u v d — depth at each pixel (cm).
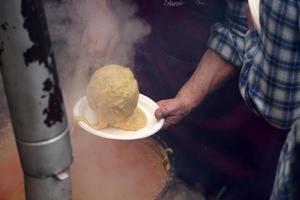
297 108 118
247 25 165
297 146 99
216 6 179
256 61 125
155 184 141
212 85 178
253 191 213
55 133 64
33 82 59
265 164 204
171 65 202
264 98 123
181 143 218
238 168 211
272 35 112
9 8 55
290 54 110
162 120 158
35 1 56
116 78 143
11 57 57
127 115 146
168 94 211
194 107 176
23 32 56
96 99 143
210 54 178
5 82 60
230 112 201
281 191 101
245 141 204
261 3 115
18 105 61
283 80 115
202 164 217
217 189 213
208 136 212
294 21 106
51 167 65
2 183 139
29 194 69
